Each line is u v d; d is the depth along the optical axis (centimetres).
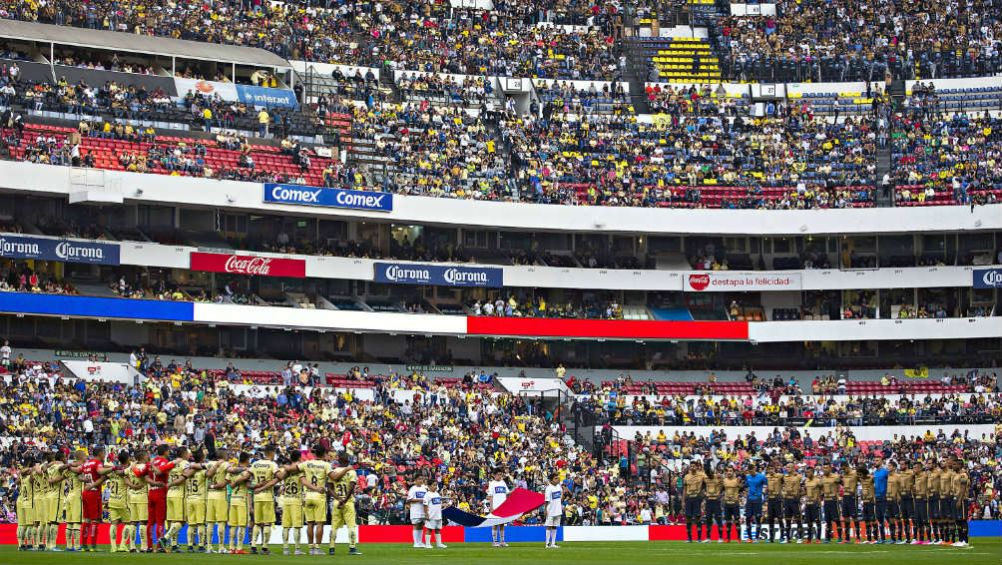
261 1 9175
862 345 8562
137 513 3556
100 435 6075
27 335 7200
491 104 9062
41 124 7544
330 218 7988
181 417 6275
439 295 8319
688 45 9825
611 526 5647
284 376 7319
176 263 7400
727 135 9056
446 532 5441
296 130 8306
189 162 7619
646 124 9094
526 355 8362
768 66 9612
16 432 5909
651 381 8262
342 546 4400
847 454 7331
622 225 8288
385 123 8600
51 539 3734
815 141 9031
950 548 4328
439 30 9438
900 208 8288
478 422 7138
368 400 7175
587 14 9975
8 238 6919
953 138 8894
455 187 8325
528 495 4656
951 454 7175
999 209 8175
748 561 3525
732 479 4956
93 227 7375
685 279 8450
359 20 9300
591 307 8481
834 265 8600
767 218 8375
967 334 8250
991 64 9400
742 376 8481
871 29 9862
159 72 8412
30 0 8369
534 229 8219
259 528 3859
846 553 3956
